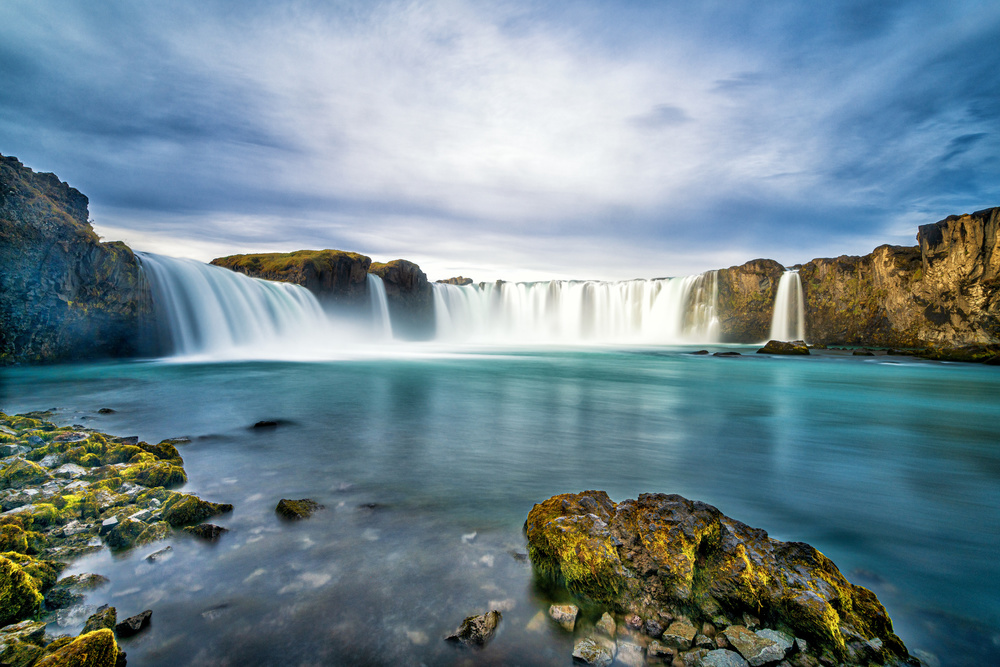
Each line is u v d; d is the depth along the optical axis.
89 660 3.37
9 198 22.75
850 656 3.93
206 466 8.57
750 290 71.75
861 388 23.52
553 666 3.73
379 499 7.12
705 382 25.41
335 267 50.62
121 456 8.22
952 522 7.05
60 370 23.38
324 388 19.48
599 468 9.13
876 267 61.53
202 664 3.65
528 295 81.94
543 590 4.72
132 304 27.91
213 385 19.73
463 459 9.42
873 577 5.50
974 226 49.56
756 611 4.34
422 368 29.78
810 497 7.97
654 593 4.52
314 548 5.49
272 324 40.16
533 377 26.39
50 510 5.81
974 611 4.80
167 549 5.31
